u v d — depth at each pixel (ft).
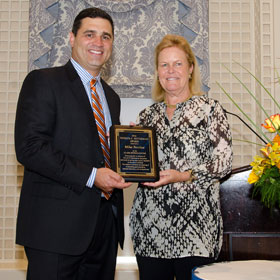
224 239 8.42
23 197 7.13
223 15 13.00
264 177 6.38
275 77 12.61
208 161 7.48
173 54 7.99
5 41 12.89
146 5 12.38
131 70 12.30
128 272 11.13
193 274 6.50
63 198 6.86
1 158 12.56
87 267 7.39
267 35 12.80
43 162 6.61
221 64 12.82
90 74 7.77
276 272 6.64
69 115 7.06
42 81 7.05
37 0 12.24
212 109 7.77
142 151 7.23
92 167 6.82
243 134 12.57
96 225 7.25
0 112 12.68
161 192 7.50
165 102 8.39
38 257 6.78
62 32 12.32
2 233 12.32
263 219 8.42
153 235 7.46
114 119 8.01
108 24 7.79
